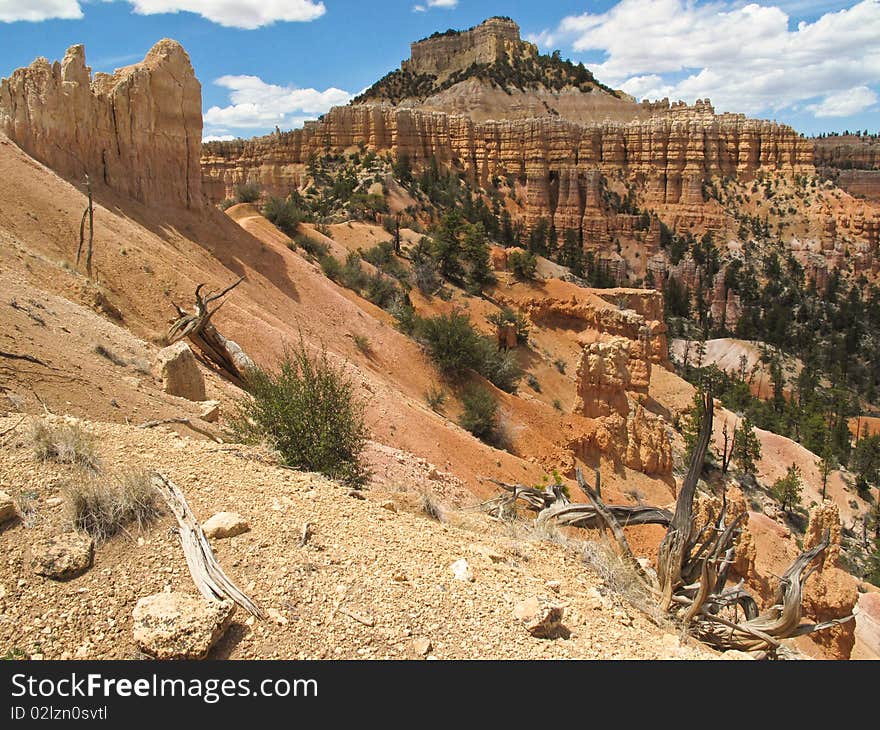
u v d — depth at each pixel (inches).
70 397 471.8
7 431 315.0
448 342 1738.4
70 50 1322.6
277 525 297.0
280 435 472.7
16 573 232.1
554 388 2358.5
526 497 523.5
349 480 473.7
